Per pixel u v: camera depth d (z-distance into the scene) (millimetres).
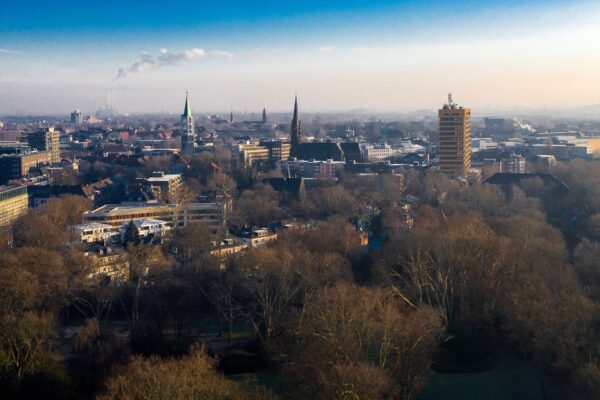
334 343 196000
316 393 180625
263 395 179875
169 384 160250
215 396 163125
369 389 176250
